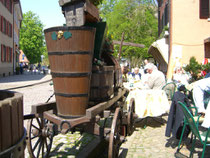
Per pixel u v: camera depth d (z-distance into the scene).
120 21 30.42
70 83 3.28
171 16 14.34
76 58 3.21
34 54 63.50
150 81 7.22
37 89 16.44
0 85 18.11
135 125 6.92
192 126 4.06
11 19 34.03
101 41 4.35
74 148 4.90
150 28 30.05
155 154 4.69
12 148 1.99
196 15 14.13
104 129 3.75
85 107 3.43
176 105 4.85
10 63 33.56
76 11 3.64
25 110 8.70
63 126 3.34
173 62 14.23
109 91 4.39
